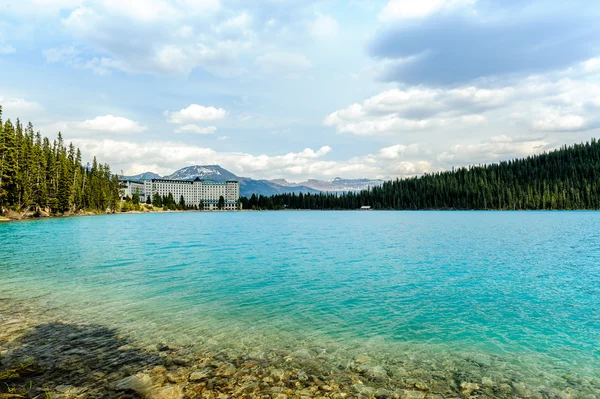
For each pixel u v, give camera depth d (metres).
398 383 10.07
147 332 13.59
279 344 12.70
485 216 134.25
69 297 18.66
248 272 26.12
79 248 39.59
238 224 99.19
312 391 9.47
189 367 10.65
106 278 23.69
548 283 22.80
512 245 43.69
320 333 13.87
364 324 14.95
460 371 10.91
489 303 18.23
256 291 20.39
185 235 60.03
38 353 11.30
